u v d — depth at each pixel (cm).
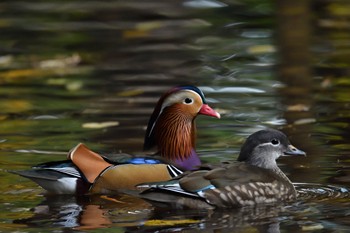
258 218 1086
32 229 1040
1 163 1316
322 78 1753
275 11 2248
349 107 1582
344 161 1303
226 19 2216
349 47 1947
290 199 1164
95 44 2075
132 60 1939
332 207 1120
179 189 1120
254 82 1747
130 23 2233
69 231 1032
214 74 1811
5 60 1977
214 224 1059
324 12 2212
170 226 1052
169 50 2002
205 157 1338
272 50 1956
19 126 1522
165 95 1316
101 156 1217
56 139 1442
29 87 1777
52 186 1186
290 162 1313
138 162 1223
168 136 1307
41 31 2188
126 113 1580
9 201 1156
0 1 2478
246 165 1192
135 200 1170
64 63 1939
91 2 2428
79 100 1675
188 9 2314
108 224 1061
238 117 1543
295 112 1562
